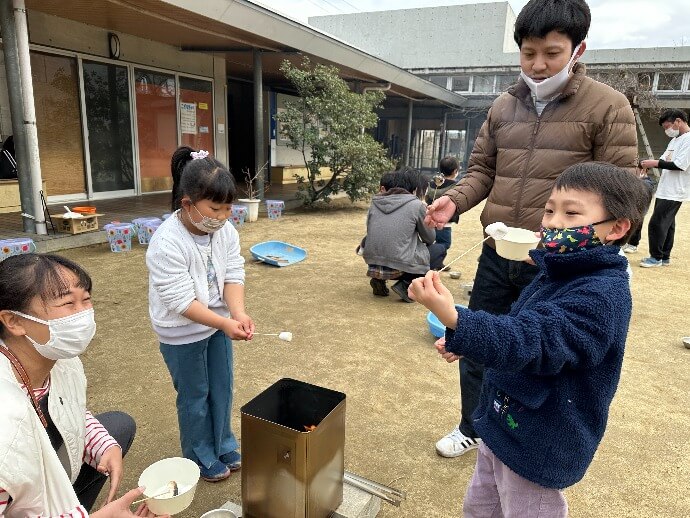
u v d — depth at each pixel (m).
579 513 2.14
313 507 1.78
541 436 1.36
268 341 3.79
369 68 11.76
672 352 3.84
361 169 10.01
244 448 1.80
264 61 11.11
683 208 12.74
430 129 21.70
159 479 1.70
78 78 8.25
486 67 20.31
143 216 7.54
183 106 10.37
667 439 2.70
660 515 2.15
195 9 6.73
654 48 18.95
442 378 3.30
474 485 1.68
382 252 4.64
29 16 7.33
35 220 6.00
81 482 1.69
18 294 1.20
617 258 1.28
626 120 2.02
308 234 7.82
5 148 7.66
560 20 1.88
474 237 8.30
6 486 1.12
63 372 1.47
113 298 4.52
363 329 4.09
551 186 2.13
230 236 2.18
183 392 2.10
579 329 1.19
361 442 2.60
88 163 8.65
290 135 9.95
